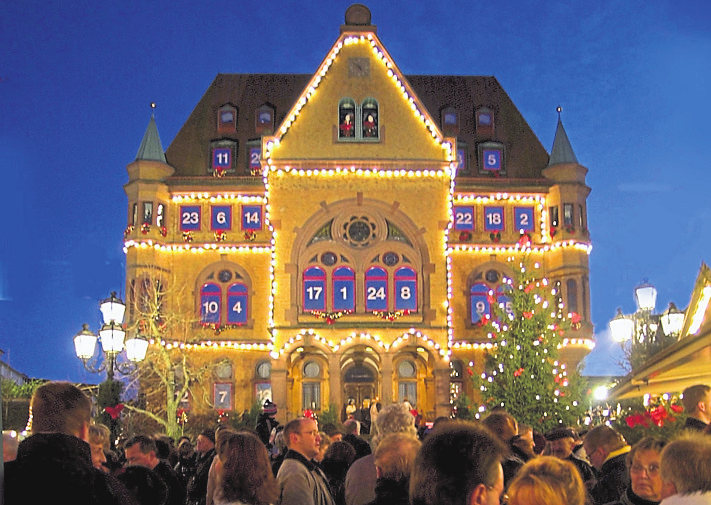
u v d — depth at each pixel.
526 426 10.60
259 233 49.69
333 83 44.50
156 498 8.26
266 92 55.00
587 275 49.69
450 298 45.56
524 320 35.94
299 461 8.21
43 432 5.63
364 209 43.56
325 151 43.84
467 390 48.25
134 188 49.22
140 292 47.69
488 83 56.69
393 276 43.25
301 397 46.38
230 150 52.00
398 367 46.31
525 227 51.03
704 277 15.95
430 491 4.27
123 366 32.22
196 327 48.16
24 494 5.25
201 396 47.28
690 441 5.50
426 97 55.66
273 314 42.38
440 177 43.81
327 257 43.38
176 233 49.72
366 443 11.97
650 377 13.56
